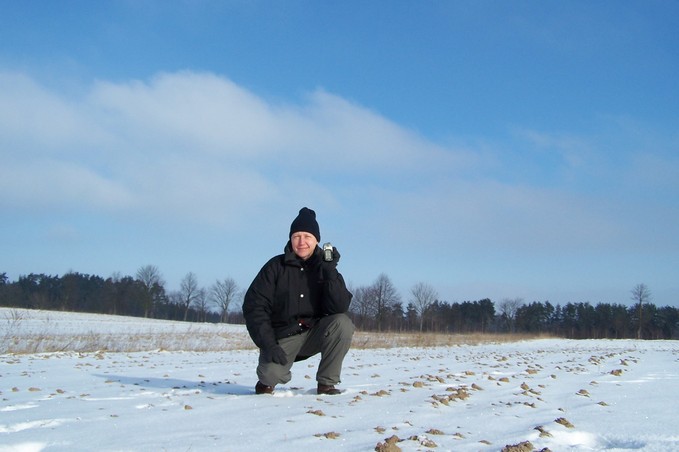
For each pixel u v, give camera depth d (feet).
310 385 23.79
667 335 314.14
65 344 62.08
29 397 19.04
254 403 16.48
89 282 321.11
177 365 38.93
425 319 275.59
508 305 335.26
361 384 23.24
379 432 12.21
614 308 332.80
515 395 19.52
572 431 12.92
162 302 320.09
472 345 107.24
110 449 10.48
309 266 18.21
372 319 255.09
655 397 19.77
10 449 10.54
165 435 11.81
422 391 20.02
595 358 49.26
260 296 17.87
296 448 10.59
